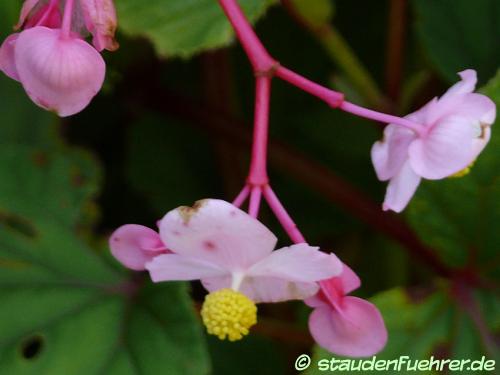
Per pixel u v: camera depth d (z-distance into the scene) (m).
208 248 0.15
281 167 0.23
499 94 0.19
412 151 0.16
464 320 0.20
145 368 0.19
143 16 0.21
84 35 0.17
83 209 0.21
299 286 0.16
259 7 0.20
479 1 0.22
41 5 0.17
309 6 0.22
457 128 0.16
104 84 0.22
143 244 0.16
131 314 0.20
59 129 0.22
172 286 0.20
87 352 0.20
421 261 0.22
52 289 0.20
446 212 0.20
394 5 0.23
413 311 0.20
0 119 0.22
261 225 0.15
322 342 0.16
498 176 0.19
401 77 0.23
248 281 0.16
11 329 0.20
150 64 0.23
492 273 0.20
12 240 0.20
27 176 0.21
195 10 0.20
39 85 0.16
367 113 0.16
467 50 0.22
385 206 0.16
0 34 0.21
